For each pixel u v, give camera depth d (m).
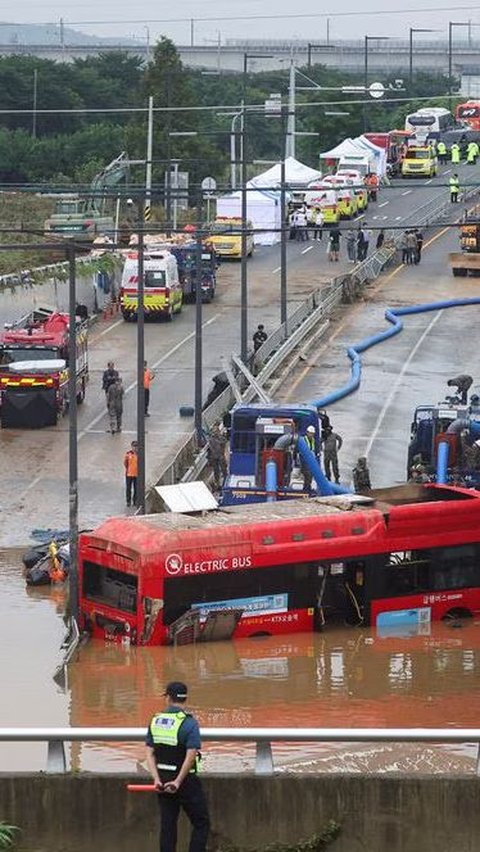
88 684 83.56
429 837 49.53
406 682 85.12
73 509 91.69
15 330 161.38
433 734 49.75
